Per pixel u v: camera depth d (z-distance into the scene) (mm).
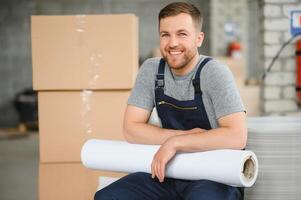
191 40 1613
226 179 1473
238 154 1471
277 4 3248
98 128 2229
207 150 1535
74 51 2188
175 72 1688
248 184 1508
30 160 5289
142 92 1774
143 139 1686
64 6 7617
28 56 7609
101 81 2189
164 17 1615
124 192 1607
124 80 2178
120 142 1734
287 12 3246
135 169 1646
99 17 2172
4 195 3848
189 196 1480
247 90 4836
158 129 1682
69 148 2238
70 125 2234
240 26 6688
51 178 2227
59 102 2229
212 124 1667
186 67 1668
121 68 2178
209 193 1454
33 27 2184
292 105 3314
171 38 1608
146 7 7594
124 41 2170
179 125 1725
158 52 6590
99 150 1704
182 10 1600
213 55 6711
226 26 6680
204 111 1656
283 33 3266
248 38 7434
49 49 2186
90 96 2221
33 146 6145
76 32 2182
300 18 3236
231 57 6387
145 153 1620
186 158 1544
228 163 1458
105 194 1604
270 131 1733
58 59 2191
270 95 3318
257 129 1745
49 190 2227
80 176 2221
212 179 1514
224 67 1651
